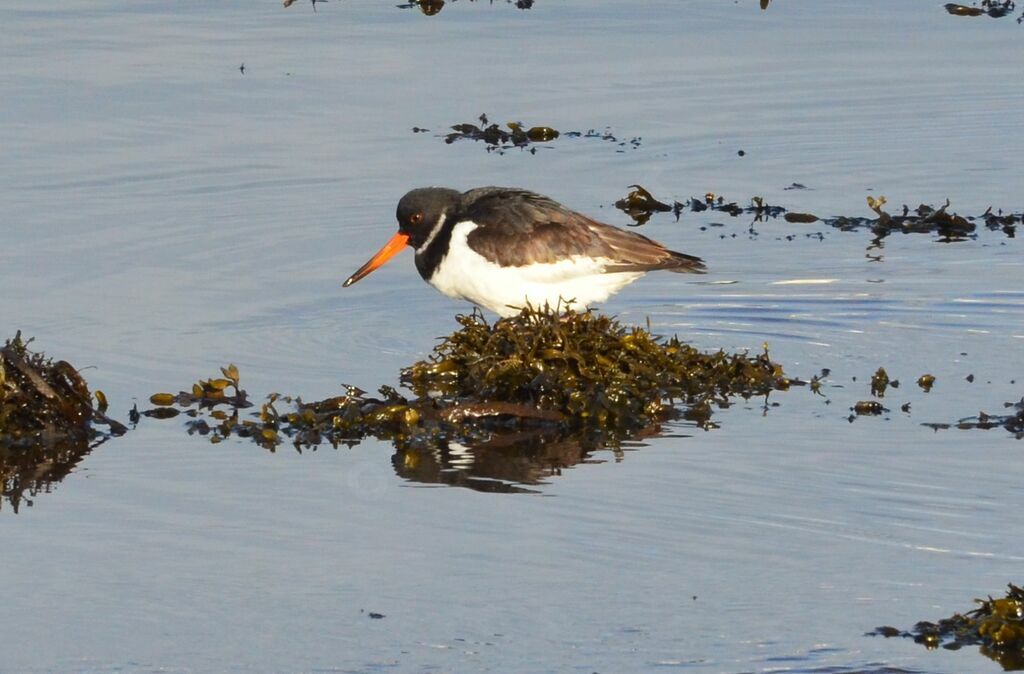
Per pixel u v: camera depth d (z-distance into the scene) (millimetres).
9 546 11633
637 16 28438
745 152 22703
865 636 10297
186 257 18594
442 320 17062
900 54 26719
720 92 24938
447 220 16047
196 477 13023
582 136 23062
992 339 16312
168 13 27953
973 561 11352
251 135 22531
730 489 12703
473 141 22672
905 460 13281
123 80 24359
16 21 27078
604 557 11453
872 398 14789
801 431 13992
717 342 16344
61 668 9914
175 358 15711
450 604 10719
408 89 24500
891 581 11047
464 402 14383
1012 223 20156
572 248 15711
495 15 28328
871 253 19109
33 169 21094
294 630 10375
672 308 17344
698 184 21609
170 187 20719
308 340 16359
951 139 23266
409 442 13891
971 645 10180
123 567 11297
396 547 11617
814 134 23453
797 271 18484
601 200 20891
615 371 14812
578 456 13508
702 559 11414
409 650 10117
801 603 10734
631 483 12852
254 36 26781
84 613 10602
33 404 14070
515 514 12242
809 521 12062
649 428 14164
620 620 10492
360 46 26438
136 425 14156
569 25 27844
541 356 14812
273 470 13188
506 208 15812
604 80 25234
